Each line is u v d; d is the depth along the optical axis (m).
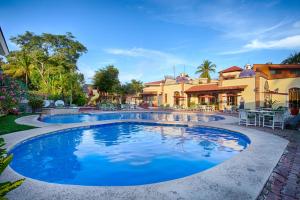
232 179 3.92
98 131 12.06
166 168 6.12
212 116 21.28
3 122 11.70
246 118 11.95
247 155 5.54
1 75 11.93
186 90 33.06
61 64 37.94
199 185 3.65
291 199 3.32
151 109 30.62
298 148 6.53
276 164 4.89
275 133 9.25
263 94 24.73
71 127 11.11
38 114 17.81
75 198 3.17
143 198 3.17
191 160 6.82
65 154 7.54
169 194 3.31
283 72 26.94
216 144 8.91
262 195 3.44
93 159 6.97
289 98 23.78
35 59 37.31
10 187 2.15
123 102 41.69
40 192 3.38
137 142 9.42
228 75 32.66
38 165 6.41
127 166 6.31
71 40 40.62
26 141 7.82
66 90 29.95
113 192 3.38
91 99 40.16
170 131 12.11
